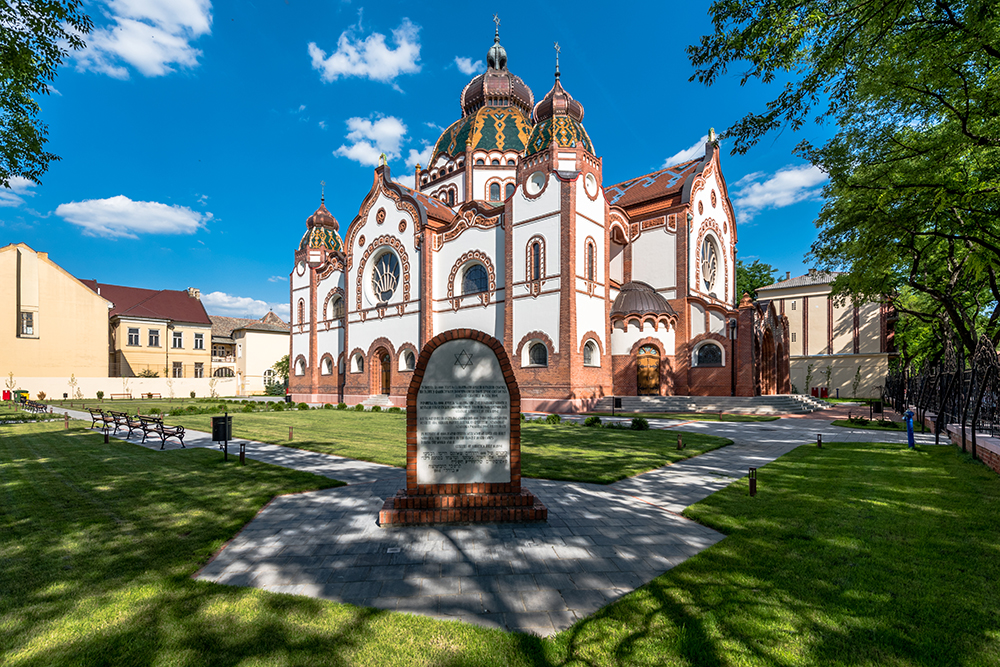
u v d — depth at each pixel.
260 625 4.30
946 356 18.86
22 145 10.88
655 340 30.67
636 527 7.08
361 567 5.65
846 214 15.54
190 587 5.07
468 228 32.28
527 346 28.55
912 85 11.51
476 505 7.45
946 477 10.03
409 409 7.69
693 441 15.74
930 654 3.82
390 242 36.34
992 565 5.50
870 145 14.55
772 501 8.33
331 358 42.72
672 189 34.78
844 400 43.69
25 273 43.47
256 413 28.58
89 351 46.66
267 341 63.91
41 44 9.66
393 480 10.20
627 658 3.81
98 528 6.93
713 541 6.50
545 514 7.31
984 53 10.33
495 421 7.79
